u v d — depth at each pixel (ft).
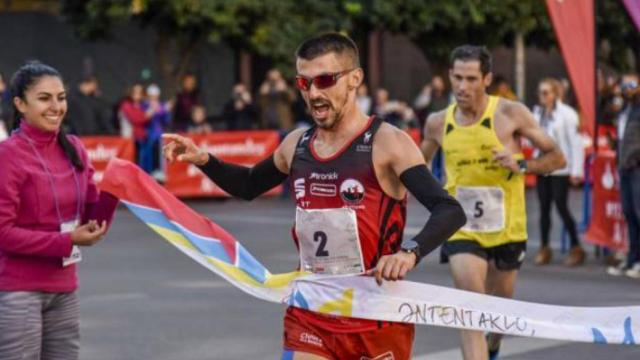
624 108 54.60
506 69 129.70
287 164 23.09
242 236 66.49
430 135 33.47
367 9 98.78
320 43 21.50
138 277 52.34
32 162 23.94
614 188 55.01
